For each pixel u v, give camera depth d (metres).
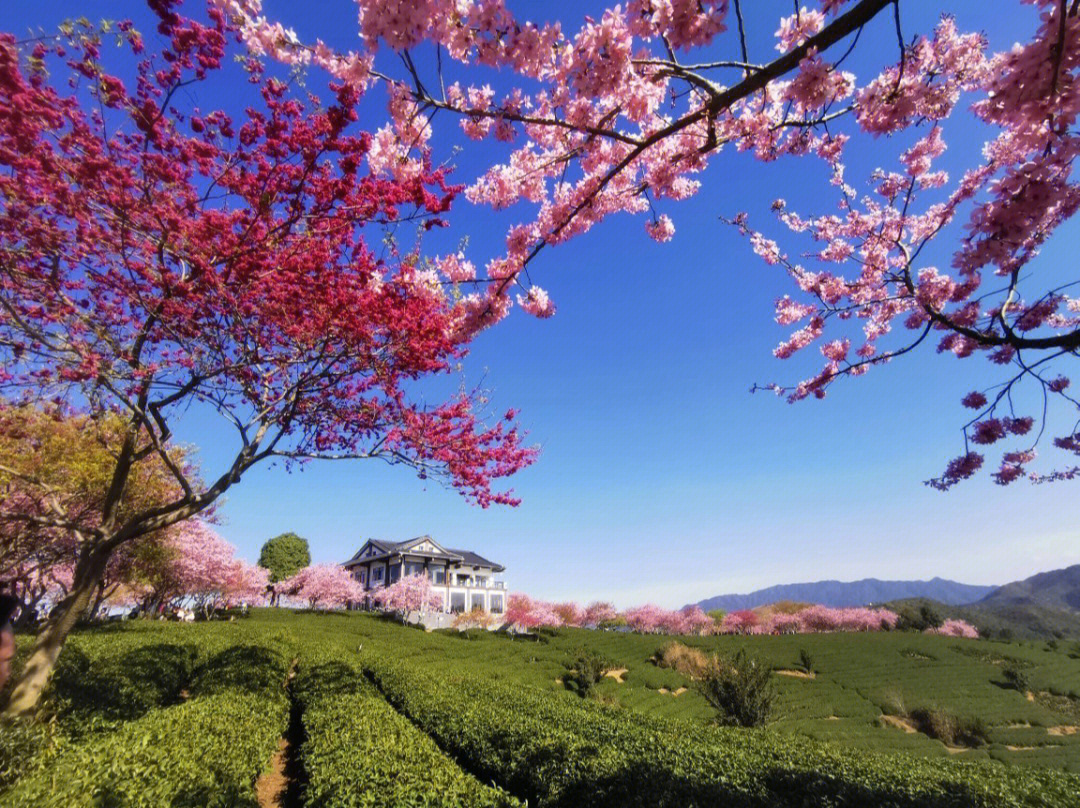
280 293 6.86
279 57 3.48
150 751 5.28
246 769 6.27
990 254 3.35
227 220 6.29
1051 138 2.93
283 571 63.81
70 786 4.05
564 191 5.06
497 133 4.19
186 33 5.13
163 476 16.61
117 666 10.90
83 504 14.29
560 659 31.55
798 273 7.82
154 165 5.73
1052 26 2.58
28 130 5.03
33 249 6.12
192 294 6.73
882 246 7.10
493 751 8.68
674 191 5.02
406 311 7.45
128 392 7.40
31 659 6.66
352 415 9.38
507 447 10.03
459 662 26.19
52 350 6.53
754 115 4.24
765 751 8.70
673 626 59.62
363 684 12.73
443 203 5.64
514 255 5.28
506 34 3.10
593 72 3.18
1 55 4.69
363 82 3.53
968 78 4.01
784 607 66.75
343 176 6.04
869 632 51.94
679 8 2.83
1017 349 4.62
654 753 7.89
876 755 9.10
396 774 5.94
